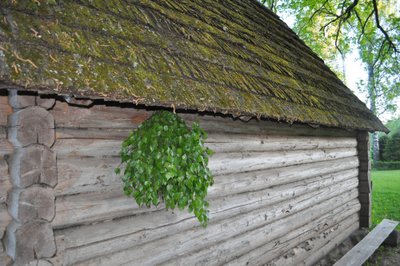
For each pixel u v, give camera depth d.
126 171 2.62
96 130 2.62
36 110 2.11
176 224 3.17
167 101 2.34
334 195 6.39
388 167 26.92
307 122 4.14
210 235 3.53
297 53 7.18
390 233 6.98
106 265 2.62
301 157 5.19
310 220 5.50
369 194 7.57
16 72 1.70
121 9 2.95
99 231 2.58
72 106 2.45
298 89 4.91
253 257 4.14
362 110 7.36
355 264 4.90
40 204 2.11
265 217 4.34
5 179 2.13
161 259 3.03
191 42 3.42
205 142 3.50
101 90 2.00
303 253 5.16
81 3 2.58
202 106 2.61
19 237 2.02
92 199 2.56
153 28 3.08
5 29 1.88
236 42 4.49
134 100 2.16
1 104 2.12
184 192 2.73
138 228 2.84
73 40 2.17
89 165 2.54
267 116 3.35
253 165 4.16
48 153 2.15
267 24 7.34
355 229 7.46
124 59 2.38
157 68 2.59
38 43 1.96
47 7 2.27
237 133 3.94
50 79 1.81
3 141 2.12
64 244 2.35
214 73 3.21
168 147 2.59
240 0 7.25
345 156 6.93
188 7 4.30
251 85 3.64
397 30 13.28
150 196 2.58
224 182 3.72
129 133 2.82
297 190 5.09
